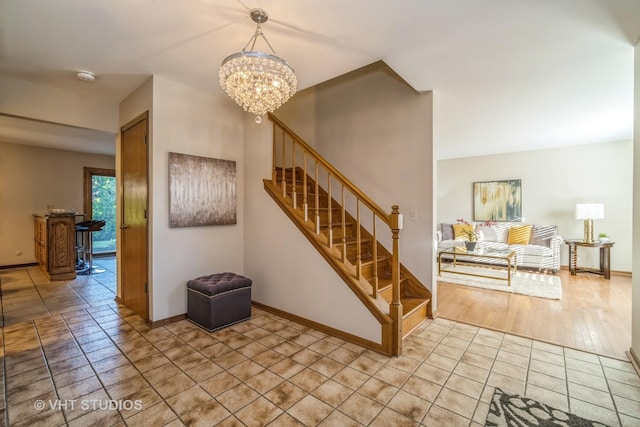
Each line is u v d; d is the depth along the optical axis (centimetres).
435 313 328
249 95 207
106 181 769
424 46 230
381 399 187
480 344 263
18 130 491
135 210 331
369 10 188
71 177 663
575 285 461
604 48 229
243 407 179
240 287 310
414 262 331
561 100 343
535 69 266
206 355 241
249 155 368
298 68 269
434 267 325
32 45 237
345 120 383
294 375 213
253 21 204
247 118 372
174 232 311
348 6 185
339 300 274
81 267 600
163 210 302
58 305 367
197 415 172
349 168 380
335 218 391
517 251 553
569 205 582
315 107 414
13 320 317
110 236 778
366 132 364
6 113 293
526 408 179
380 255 353
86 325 302
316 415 172
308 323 299
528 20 195
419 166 326
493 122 431
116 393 192
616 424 166
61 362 230
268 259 342
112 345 258
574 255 525
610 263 521
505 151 634
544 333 287
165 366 224
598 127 455
